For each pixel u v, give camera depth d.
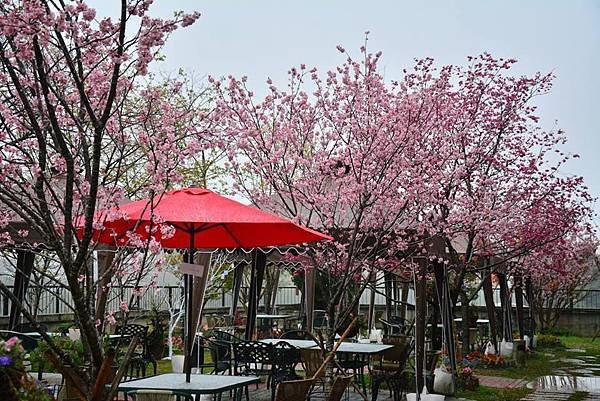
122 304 5.00
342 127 10.84
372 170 10.03
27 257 9.09
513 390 12.11
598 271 25.98
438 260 10.53
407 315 20.33
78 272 3.70
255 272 12.27
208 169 15.98
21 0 4.37
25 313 3.84
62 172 5.55
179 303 15.55
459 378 11.77
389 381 9.73
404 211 10.66
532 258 16.25
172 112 6.55
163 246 8.56
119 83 5.14
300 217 10.54
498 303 24.53
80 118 4.93
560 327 26.34
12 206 3.82
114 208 5.66
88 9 4.04
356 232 9.48
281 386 5.36
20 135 6.00
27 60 4.36
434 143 11.55
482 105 13.16
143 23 4.02
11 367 3.37
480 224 12.11
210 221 6.56
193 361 10.70
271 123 11.27
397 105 10.41
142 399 5.42
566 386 12.98
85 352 4.04
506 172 13.49
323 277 14.55
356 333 13.53
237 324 16.78
